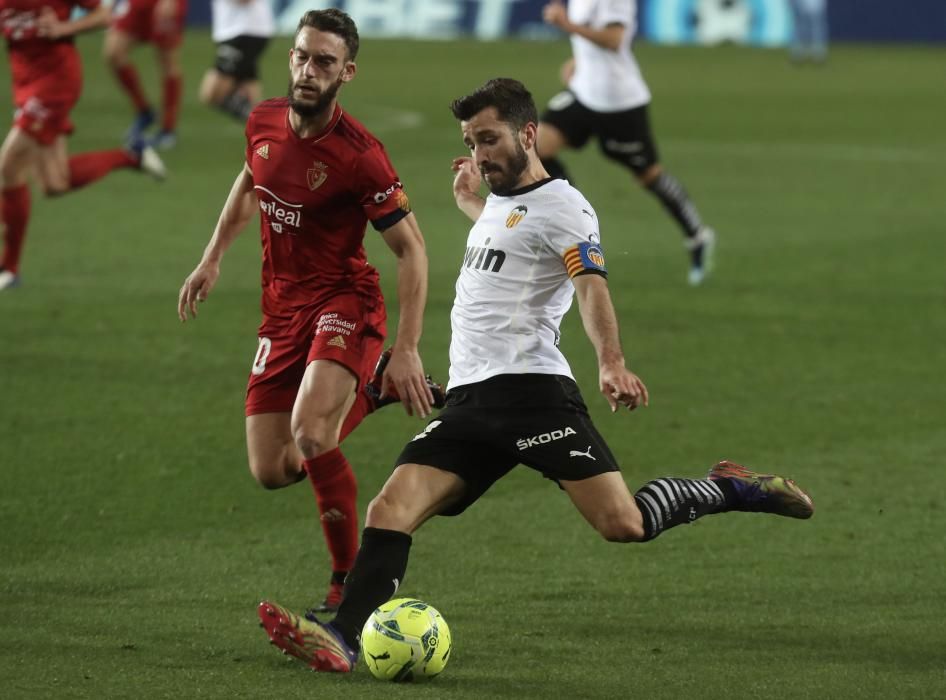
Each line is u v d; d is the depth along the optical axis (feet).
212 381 97.91
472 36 392.06
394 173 61.31
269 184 61.77
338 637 51.93
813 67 347.56
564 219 55.72
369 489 78.74
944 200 181.88
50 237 144.36
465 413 56.29
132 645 55.26
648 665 53.93
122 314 114.93
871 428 90.58
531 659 54.54
